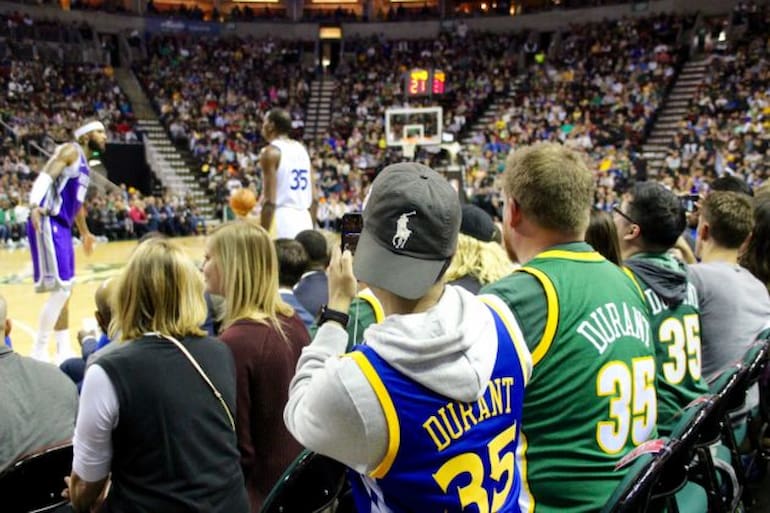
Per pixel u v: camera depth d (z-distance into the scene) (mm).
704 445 1971
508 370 1188
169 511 1592
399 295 1135
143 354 1629
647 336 1587
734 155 15039
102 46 22766
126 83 22578
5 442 1919
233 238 2150
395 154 17828
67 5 23281
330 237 3910
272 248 2205
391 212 1153
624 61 21344
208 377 1702
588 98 20359
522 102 21422
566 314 1447
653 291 1979
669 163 15898
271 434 2082
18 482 1813
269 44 26172
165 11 25516
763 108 16656
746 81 18062
